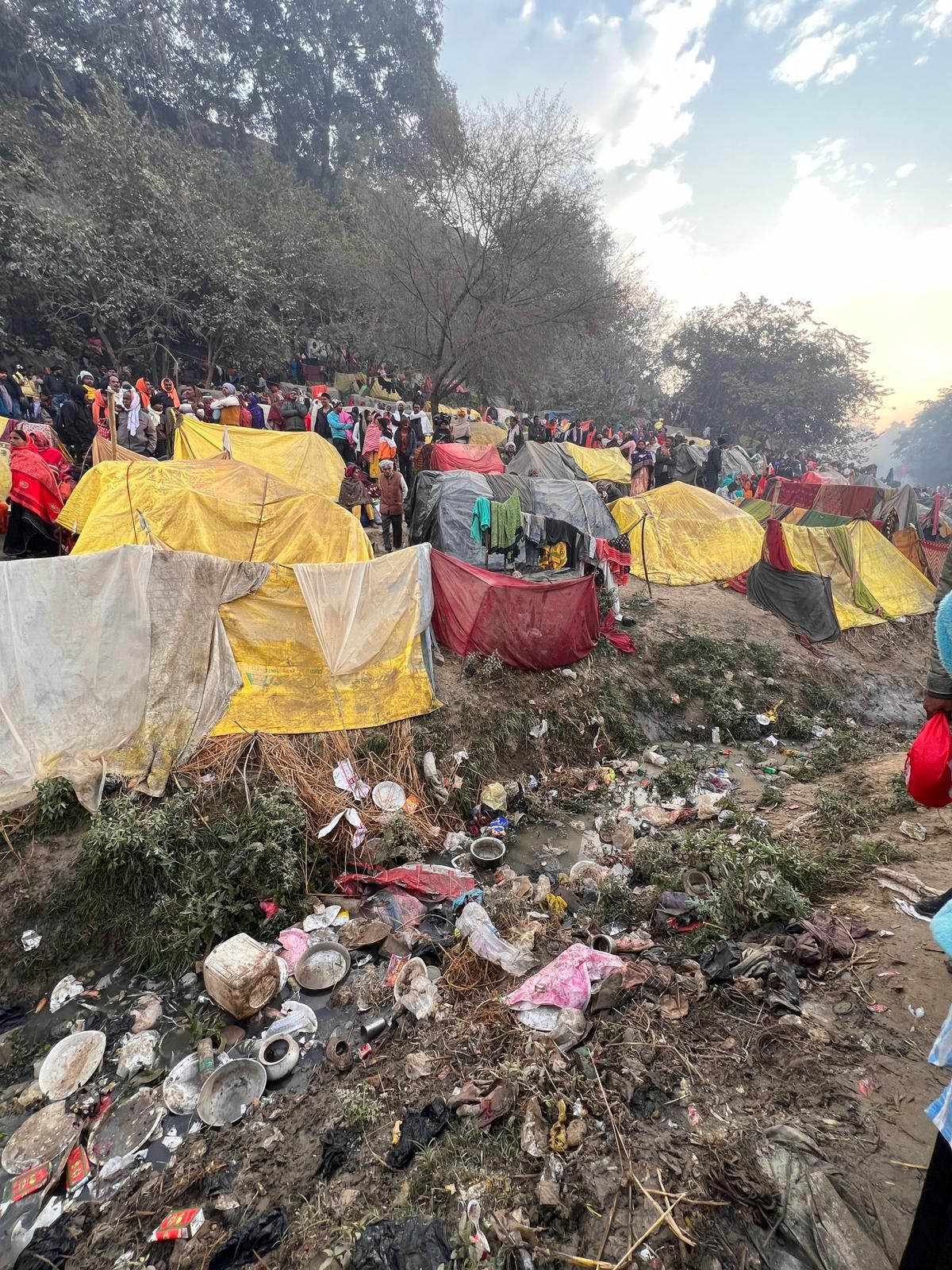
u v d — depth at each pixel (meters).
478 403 27.09
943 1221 1.63
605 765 8.11
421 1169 3.01
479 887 5.58
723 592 12.98
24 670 5.56
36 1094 3.88
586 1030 3.61
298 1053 4.03
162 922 4.94
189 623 6.21
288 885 5.33
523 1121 3.15
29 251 17.34
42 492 8.08
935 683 2.58
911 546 15.30
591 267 20.59
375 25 34.53
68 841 5.20
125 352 19.89
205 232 21.14
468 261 20.09
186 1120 3.70
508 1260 2.53
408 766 6.78
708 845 5.44
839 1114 2.87
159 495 7.95
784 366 44.06
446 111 19.88
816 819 6.20
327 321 26.55
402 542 11.55
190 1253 2.88
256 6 32.16
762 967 3.86
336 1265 2.65
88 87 25.89
